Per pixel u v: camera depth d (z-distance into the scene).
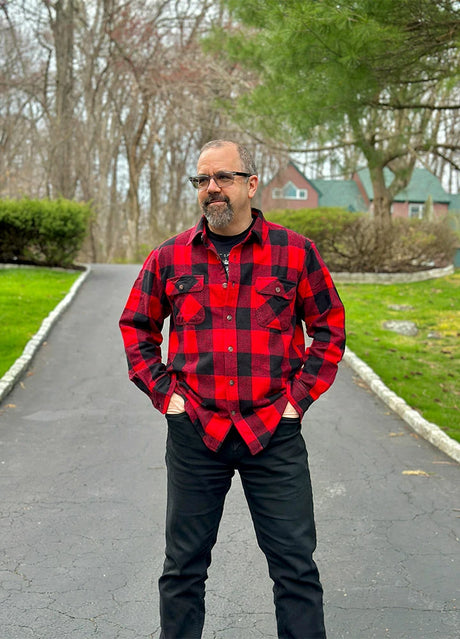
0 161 36.22
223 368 2.67
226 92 26.98
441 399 7.99
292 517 2.66
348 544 4.40
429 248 19.28
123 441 6.50
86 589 3.80
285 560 2.66
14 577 3.93
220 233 2.76
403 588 3.83
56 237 18.41
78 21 34.12
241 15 9.77
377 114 13.96
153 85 30.47
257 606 3.65
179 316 2.75
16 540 4.41
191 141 40.69
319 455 6.21
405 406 7.59
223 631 3.41
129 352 2.82
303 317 2.89
